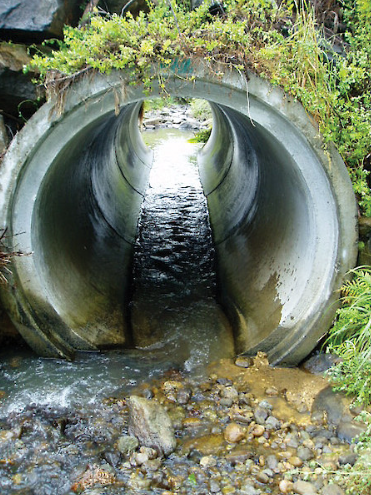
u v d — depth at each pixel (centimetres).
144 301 548
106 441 335
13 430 338
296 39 388
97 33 391
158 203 855
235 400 372
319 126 371
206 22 379
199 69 361
